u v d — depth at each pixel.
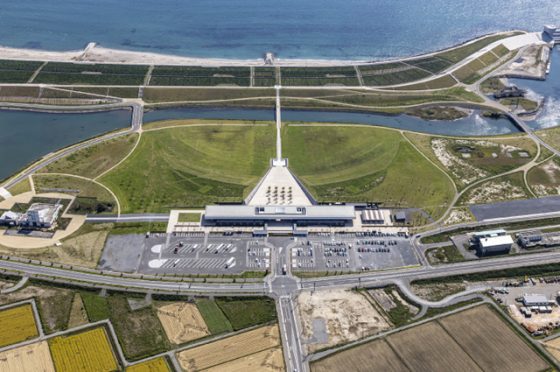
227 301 175.62
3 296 175.00
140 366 152.62
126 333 163.12
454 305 176.38
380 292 181.50
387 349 159.62
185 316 169.62
